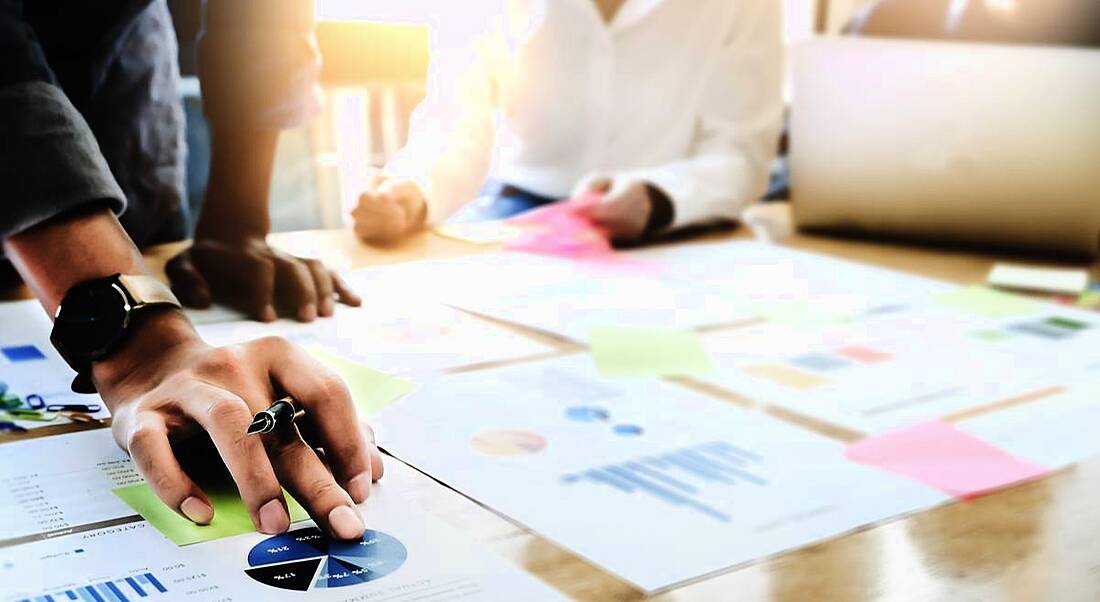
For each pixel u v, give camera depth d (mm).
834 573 503
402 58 1202
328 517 515
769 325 992
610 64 1607
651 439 685
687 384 807
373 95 1195
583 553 514
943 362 891
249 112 966
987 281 1207
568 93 1607
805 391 800
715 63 1656
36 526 514
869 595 481
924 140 1308
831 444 688
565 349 880
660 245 1356
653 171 1456
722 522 558
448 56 1339
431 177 1278
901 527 562
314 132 1110
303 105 1001
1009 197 1290
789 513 574
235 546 498
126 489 561
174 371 575
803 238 1430
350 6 1134
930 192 1325
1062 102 1239
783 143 1913
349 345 852
